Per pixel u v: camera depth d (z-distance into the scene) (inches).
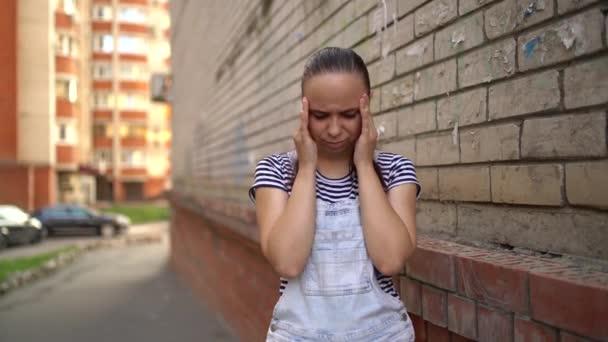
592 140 66.4
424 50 102.3
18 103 1280.8
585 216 68.0
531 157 76.3
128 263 628.4
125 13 1823.3
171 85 604.7
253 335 216.8
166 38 1913.1
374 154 70.0
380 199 62.7
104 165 1780.3
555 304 60.4
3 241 787.4
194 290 410.3
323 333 63.1
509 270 67.7
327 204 65.4
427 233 103.2
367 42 125.7
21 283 462.6
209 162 352.5
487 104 85.3
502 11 81.7
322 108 62.9
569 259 70.1
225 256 286.2
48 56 1311.5
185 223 476.7
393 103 114.3
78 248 748.6
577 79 68.6
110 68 1806.1
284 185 68.1
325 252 63.9
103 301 385.1
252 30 234.5
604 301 54.1
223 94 302.4
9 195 1256.8
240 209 203.3
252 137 234.2
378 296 63.8
